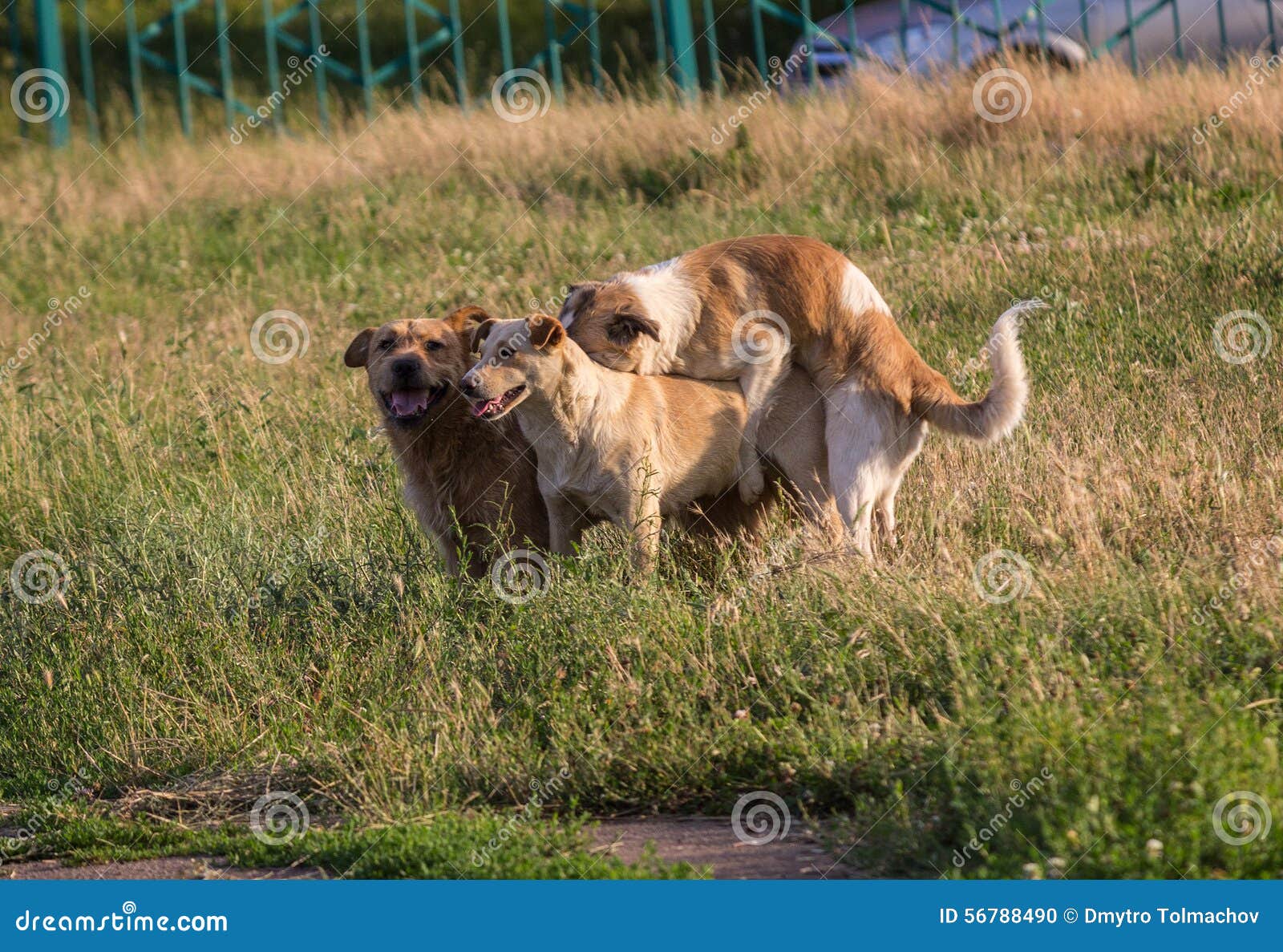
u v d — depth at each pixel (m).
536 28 38.47
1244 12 26.25
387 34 39.00
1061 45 25.59
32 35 39.03
